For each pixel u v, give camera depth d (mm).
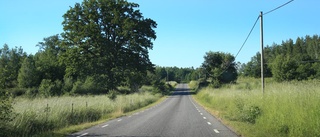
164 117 20531
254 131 12703
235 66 93375
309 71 65688
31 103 18297
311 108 11781
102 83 59562
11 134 12234
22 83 72000
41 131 13859
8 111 12055
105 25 59938
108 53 58781
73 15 59188
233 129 13844
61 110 17625
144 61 62281
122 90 71312
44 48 100938
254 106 16969
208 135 12023
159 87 86750
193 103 42656
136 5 62281
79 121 18328
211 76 91438
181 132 12914
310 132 10742
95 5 59438
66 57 59000
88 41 58531
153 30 63000
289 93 15586
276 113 13844
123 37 59844
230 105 25969
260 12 21344
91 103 24609
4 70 11938
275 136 11312
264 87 21125
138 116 21672
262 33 21250
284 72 65750
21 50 100188
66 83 61375
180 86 149625
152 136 11844
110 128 14508
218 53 99875
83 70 59125
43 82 55188
